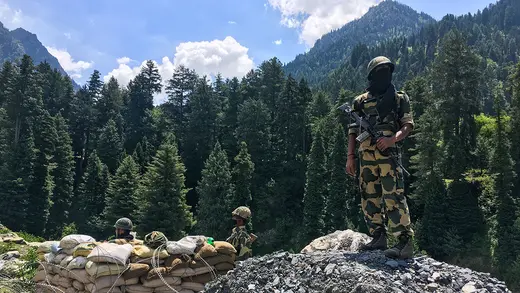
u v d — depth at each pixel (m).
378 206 4.64
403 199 4.34
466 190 34.97
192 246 5.49
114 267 5.01
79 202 54.22
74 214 54.72
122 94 96.50
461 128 41.41
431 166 37.91
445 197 35.31
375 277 3.60
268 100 80.06
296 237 45.84
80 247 5.49
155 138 75.69
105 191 52.94
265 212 51.62
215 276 5.53
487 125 49.31
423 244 34.47
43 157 48.88
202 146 69.88
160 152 39.91
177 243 5.50
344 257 4.29
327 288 3.65
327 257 4.32
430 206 35.12
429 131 38.34
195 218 46.84
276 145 62.12
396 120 4.43
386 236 4.71
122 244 5.59
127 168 45.28
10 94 56.34
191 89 86.94
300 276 4.05
